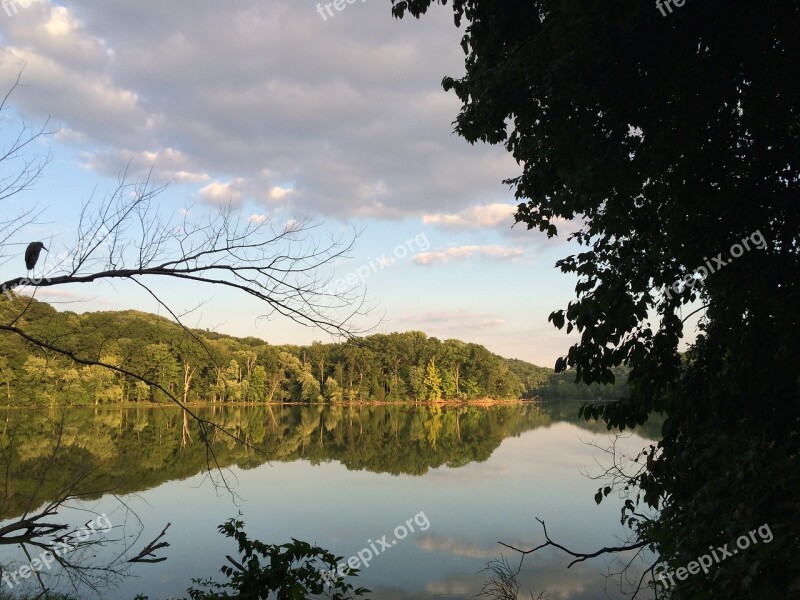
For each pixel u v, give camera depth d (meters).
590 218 5.11
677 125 3.97
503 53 4.97
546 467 25.77
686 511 3.67
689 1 3.60
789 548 2.71
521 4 5.02
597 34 3.75
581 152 4.40
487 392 94.81
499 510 16.94
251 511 17.45
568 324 4.14
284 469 26.70
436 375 88.00
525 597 9.73
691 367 4.13
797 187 3.85
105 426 25.72
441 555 12.78
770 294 3.77
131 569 10.72
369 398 81.56
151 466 23.56
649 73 4.00
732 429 3.70
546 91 4.16
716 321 4.19
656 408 4.11
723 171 4.12
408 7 5.12
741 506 3.03
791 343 3.47
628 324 3.87
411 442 39.78
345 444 38.38
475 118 4.95
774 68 3.54
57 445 5.99
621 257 4.30
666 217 4.27
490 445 36.59
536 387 108.75
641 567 10.46
